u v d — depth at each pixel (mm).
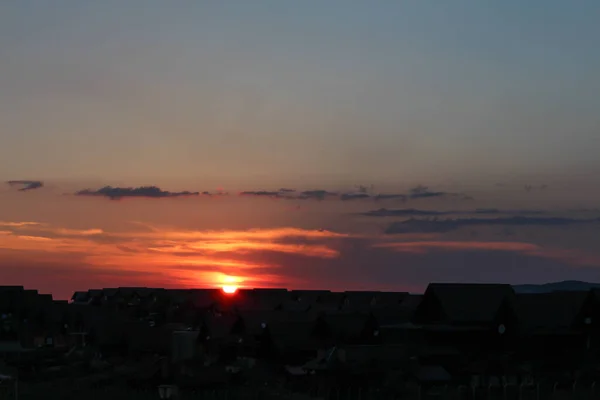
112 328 164625
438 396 108125
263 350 130875
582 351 126875
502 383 115500
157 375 118000
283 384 116750
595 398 107875
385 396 107125
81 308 192500
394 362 113188
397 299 198625
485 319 128250
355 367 110625
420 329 129250
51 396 110312
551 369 122312
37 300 189875
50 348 161375
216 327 149250
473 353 124250
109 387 118062
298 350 127750
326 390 109062
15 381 119562
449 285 134125
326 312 153625
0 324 167125
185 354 146625
